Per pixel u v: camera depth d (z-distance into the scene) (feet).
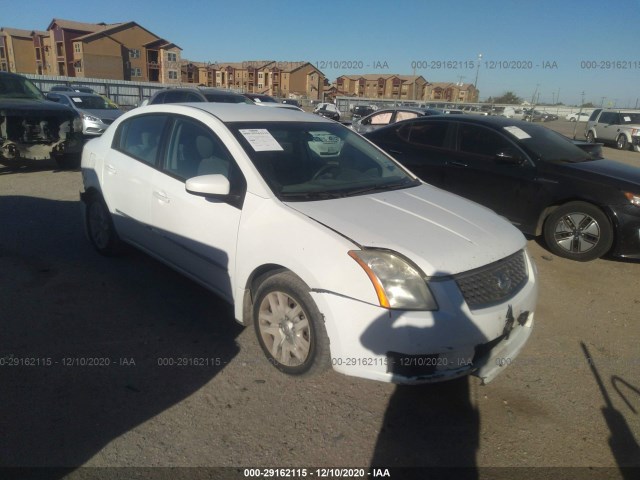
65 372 10.00
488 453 8.44
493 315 8.89
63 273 14.76
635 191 16.67
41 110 29.71
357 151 13.50
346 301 8.66
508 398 9.94
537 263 17.84
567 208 17.95
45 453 7.90
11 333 11.34
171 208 12.32
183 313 12.66
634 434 9.02
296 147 12.25
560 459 8.36
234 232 10.65
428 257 8.78
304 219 9.64
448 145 21.56
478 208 11.75
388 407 9.45
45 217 20.72
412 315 8.38
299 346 9.67
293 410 9.21
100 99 50.11
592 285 16.05
